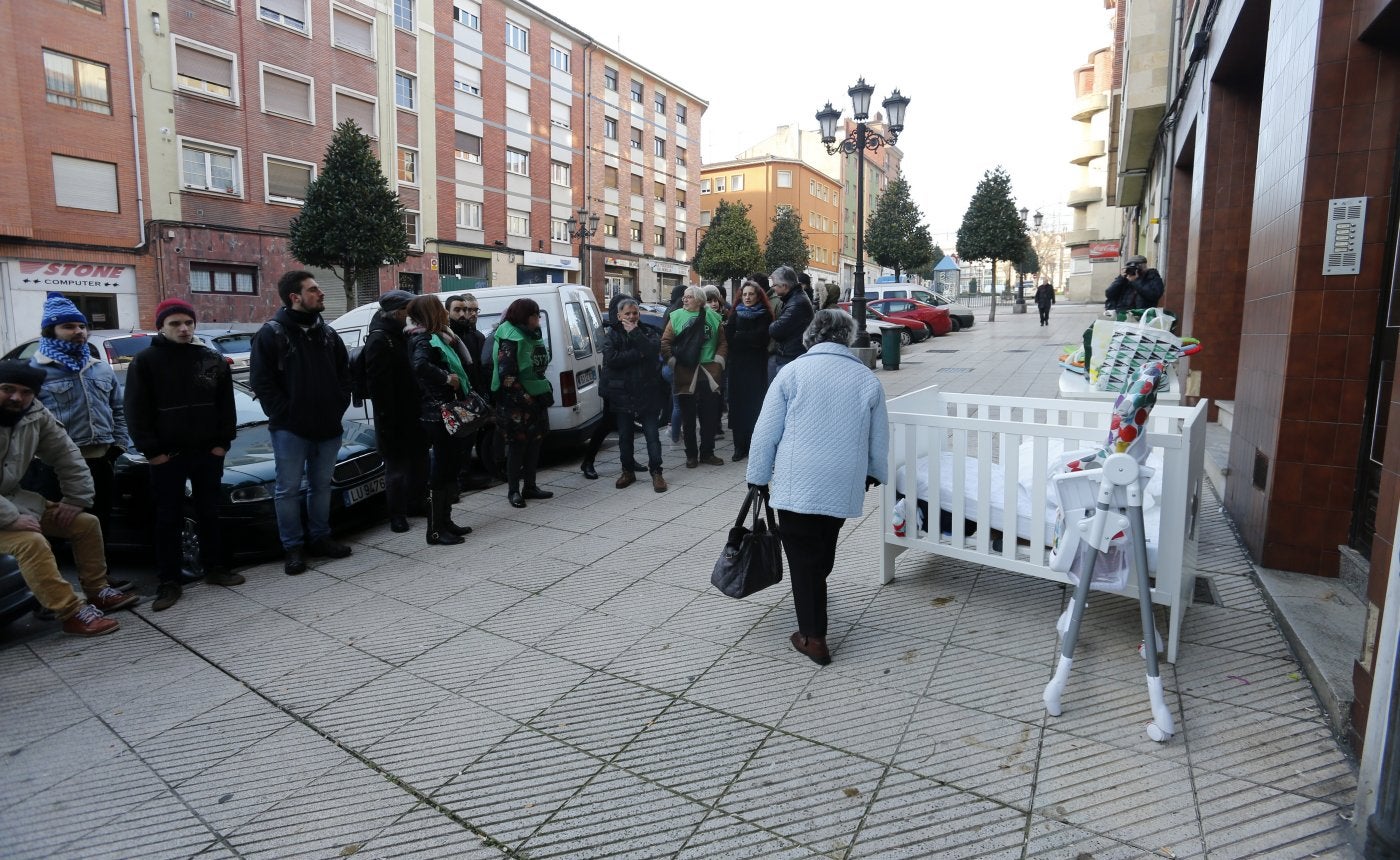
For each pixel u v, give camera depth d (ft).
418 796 8.74
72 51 67.62
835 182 226.99
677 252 156.76
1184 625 11.59
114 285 71.51
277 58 82.23
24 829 8.49
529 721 10.19
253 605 14.66
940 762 8.82
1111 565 10.45
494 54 110.42
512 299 25.31
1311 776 8.14
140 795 9.00
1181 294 35.63
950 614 12.60
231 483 16.87
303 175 85.97
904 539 13.44
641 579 15.02
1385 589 8.02
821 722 9.79
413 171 99.60
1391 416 8.21
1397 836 6.61
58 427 13.96
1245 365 15.34
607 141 134.92
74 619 13.50
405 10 96.84
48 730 10.49
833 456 10.88
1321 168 11.89
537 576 15.48
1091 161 140.87
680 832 7.92
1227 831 7.46
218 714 10.74
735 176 205.05
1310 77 12.04
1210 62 23.63
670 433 30.04
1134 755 8.71
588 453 23.63
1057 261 256.11
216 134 77.71
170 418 14.64
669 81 147.54
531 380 20.63
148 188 73.20
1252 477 14.11
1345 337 12.02
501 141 112.57
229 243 78.74
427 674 11.63
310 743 9.93
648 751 9.38
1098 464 9.97
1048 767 8.61
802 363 11.33
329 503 17.33
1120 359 17.97
